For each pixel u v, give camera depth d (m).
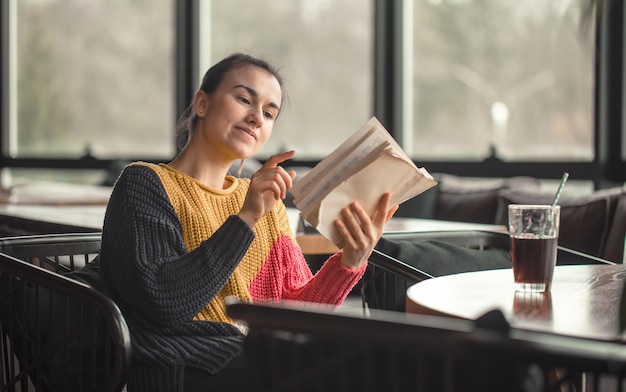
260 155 6.22
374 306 2.13
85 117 7.29
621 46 4.48
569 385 1.67
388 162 1.57
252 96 1.87
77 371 1.63
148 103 6.95
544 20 4.83
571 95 4.73
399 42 5.56
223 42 6.52
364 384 0.96
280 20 6.22
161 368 1.67
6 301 1.71
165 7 6.84
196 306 1.66
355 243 1.64
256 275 1.88
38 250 1.93
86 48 7.27
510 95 5.02
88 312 1.68
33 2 7.55
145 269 1.66
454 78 5.30
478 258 2.19
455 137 5.31
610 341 1.06
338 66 5.94
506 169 5.00
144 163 1.81
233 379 1.70
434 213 4.68
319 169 1.59
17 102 7.68
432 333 0.88
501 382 0.87
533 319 1.19
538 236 1.41
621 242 3.39
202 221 1.79
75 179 7.33
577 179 4.69
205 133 1.87
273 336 1.01
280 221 1.96
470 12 5.20
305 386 0.99
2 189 4.91
